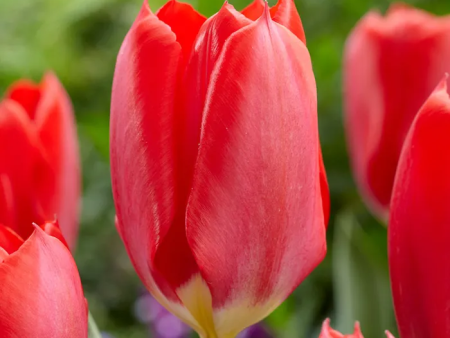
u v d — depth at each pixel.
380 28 0.39
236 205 0.25
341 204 0.82
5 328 0.25
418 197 0.26
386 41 0.38
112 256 1.06
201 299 0.27
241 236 0.26
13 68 0.98
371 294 0.42
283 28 0.26
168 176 0.26
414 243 0.27
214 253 0.26
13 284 0.25
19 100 0.36
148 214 0.26
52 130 0.33
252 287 0.26
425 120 0.26
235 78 0.25
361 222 0.74
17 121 0.31
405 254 0.27
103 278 1.06
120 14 1.05
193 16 0.27
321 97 0.84
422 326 0.27
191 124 0.26
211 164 0.25
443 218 0.26
